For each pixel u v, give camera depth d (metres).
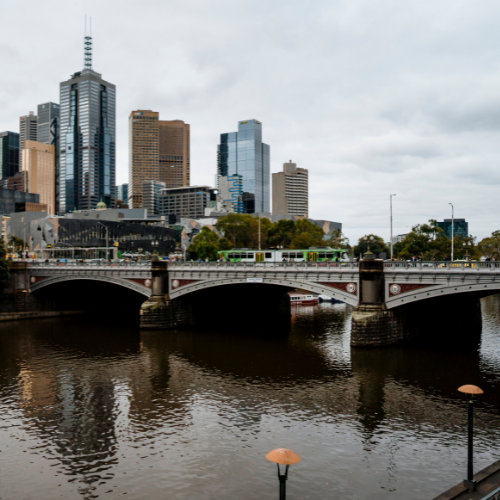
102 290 114.44
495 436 35.09
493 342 67.19
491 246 146.12
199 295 88.00
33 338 75.00
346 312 106.94
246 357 59.97
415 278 60.00
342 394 44.72
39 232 193.00
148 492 28.22
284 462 18.56
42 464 31.80
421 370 52.00
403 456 32.28
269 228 184.75
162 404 42.97
